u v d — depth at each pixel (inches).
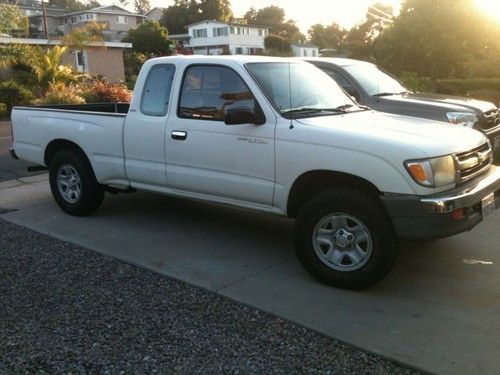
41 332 152.9
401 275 189.2
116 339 148.8
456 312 161.2
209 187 209.8
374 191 171.8
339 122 189.2
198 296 175.5
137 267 200.4
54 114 266.2
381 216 167.2
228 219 258.8
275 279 187.6
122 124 235.6
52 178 270.2
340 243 175.3
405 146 164.9
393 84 364.8
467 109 315.9
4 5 1044.5
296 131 183.8
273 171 189.6
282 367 134.9
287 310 163.9
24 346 145.5
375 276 170.9
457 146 174.6
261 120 192.7
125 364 136.7
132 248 219.9
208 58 212.2
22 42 1102.4
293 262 203.9
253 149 193.2
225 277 189.6
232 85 203.0
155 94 227.6
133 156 233.9
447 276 187.6
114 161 241.8
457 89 897.5
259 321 158.2
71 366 136.0
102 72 1432.1
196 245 223.0
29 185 340.2
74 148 263.3
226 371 133.4
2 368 135.1
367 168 168.1
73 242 227.6
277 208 192.9
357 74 342.6
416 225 163.2
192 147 210.8
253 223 252.4
